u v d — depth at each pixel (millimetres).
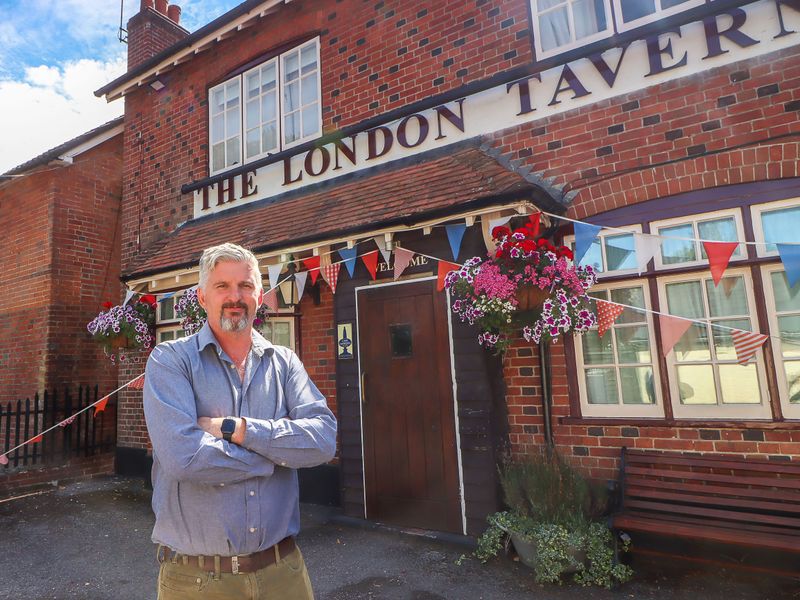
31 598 3654
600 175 4418
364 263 5086
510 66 5016
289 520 1911
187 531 1760
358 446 4984
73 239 8320
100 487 6855
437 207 4234
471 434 4371
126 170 8289
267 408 1946
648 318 4148
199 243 6184
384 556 4137
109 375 8477
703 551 3719
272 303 5273
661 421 3934
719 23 4043
